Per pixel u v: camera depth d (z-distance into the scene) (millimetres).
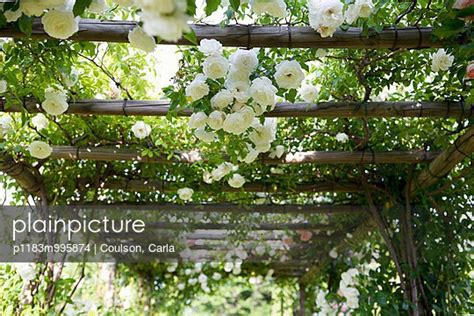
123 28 1935
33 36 1873
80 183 3662
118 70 2814
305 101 2637
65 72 2289
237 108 2123
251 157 2836
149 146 3174
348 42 2045
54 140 3127
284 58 2287
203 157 3197
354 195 4055
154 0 990
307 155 3195
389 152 3170
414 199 3641
